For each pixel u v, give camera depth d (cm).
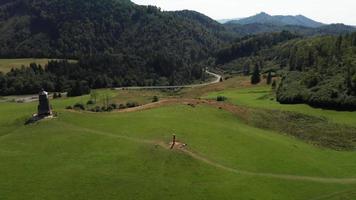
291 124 10438
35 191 5925
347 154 8456
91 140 7681
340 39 16325
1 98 17862
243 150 7681
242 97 15175
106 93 17975
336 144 9181
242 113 10631
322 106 12069
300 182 6638
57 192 5909
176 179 6388
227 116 10181
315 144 9088
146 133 8025
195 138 7919
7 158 7025
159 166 6719
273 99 14150
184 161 6881
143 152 7119
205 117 9788
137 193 5950
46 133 8081
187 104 10900
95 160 6869
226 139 8094
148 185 6162
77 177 6322
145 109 10619
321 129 10100
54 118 8894
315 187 6506
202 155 7212
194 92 19388
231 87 19738
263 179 6612
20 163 6819
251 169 6956
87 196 5841
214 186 6250
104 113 9925
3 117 10238
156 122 8719
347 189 6506
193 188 6162
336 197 6194
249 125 9956
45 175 6388
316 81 13350
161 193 5981
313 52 17300
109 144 7481
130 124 8606
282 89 14088
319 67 14625
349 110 11631
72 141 7656
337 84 12400
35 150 7331
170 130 8206
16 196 5791
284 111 11438
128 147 7325
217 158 7200
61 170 6544
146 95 17762
